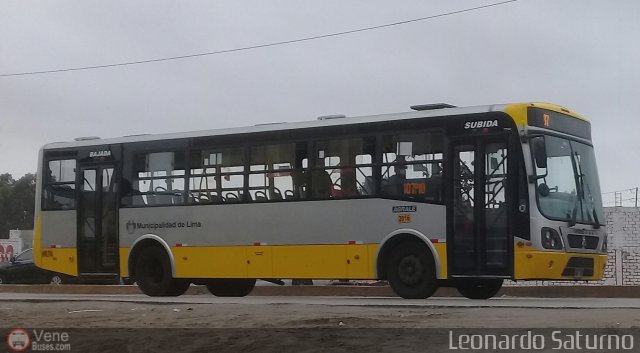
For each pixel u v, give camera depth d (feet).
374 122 57.67
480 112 53.98
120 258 67.72
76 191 70.18
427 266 55.11
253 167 62.28
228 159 63.52
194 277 64.13
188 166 65.26
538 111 53.31
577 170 55.11
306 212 59.57
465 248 53.67
